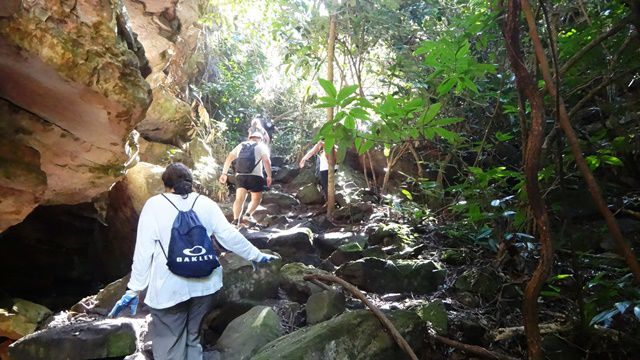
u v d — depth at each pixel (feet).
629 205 14.42
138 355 10.27
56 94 10.58
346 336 9.62
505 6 9.20
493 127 16.92
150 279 9.11
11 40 9.11
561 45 9.97
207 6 23.90
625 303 7.21
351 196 21.90
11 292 18.63
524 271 12.84
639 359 9.84
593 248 13.62
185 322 9.29
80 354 10.22
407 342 10.16
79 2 9.66
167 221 9.21
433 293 14.12
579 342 10.66
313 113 29.25
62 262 19.20
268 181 19.52
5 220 11.18
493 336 11.75
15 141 10.94
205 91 28.73
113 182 13.99
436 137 19.19
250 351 10.21
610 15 9.45
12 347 10.31
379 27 19.90
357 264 14.17
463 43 9.05
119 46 10.61
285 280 13.37
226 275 12.30
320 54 21.79
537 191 6.74
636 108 12.33
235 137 29.35
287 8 19.71
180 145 23.04
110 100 10.68
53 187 13.41
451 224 17.70
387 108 8.61
